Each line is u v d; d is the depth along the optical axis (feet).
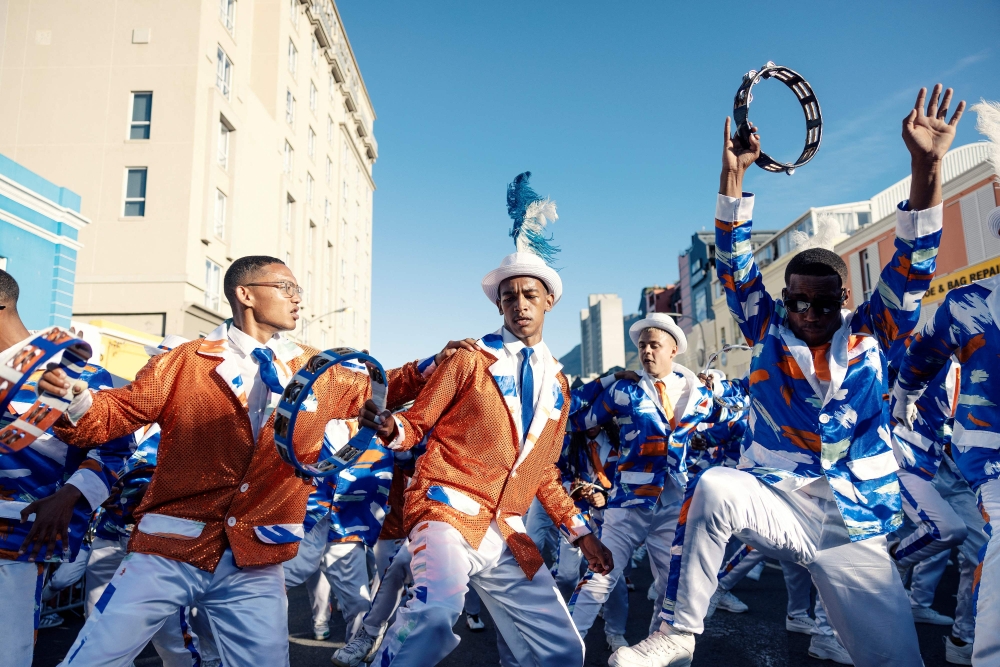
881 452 8.91
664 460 14.53
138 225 74.38
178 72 76.95
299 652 15.57
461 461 9.29
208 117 79.20
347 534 15.37
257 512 8.35
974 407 8.43
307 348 9.64
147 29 77.66
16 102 76.43
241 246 88.33
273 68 104.99
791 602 16.71
